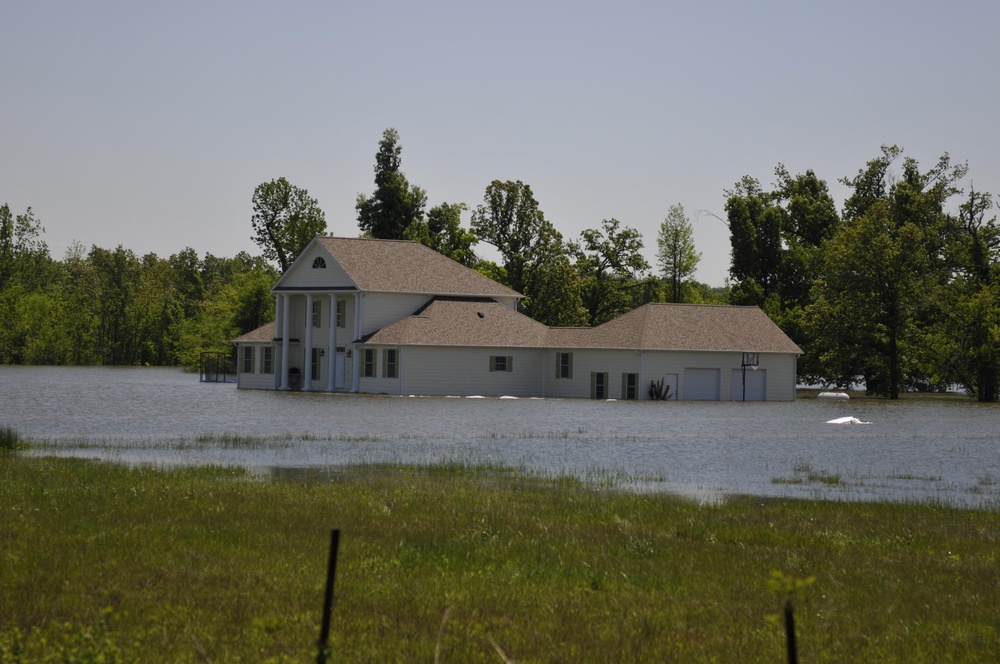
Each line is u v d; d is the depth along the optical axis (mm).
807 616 23875
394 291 124312
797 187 187500
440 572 26781
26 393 121375
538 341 124188
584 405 106875
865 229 135500
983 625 23641
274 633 20406
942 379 138250
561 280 169875
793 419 92062
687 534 34312
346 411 92750
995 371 132875
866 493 47094
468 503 39062
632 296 190125
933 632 22938
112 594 23078
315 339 130500
